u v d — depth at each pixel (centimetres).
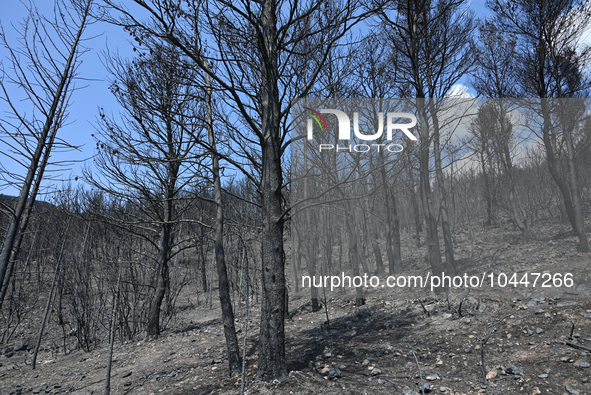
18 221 671
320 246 780
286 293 845
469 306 593
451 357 440
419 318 609
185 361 638
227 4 421
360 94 746
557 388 335
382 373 421
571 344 402
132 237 1021
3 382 743
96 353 880
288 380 425
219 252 566
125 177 816
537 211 716
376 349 510
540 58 741
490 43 805
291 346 605
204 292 1605
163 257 980
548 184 709
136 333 1059
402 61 845
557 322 471
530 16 761
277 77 507
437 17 777
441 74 778
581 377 344
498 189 722
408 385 383
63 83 713
